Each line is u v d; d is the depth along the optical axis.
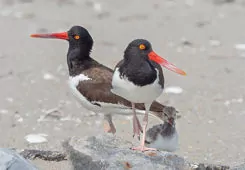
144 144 10.46
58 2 24.00
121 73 9.73
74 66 11.95
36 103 14.30
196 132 12.53
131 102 10.69
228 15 22.08
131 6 23.59
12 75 16.20
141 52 9.60
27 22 21.31
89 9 23.22
